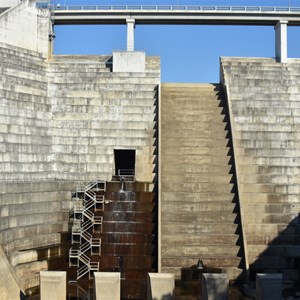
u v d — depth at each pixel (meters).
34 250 22.12
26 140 27.09
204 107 30.12
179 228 23.34
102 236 23.64
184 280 21.61
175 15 36.69
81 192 25.44
